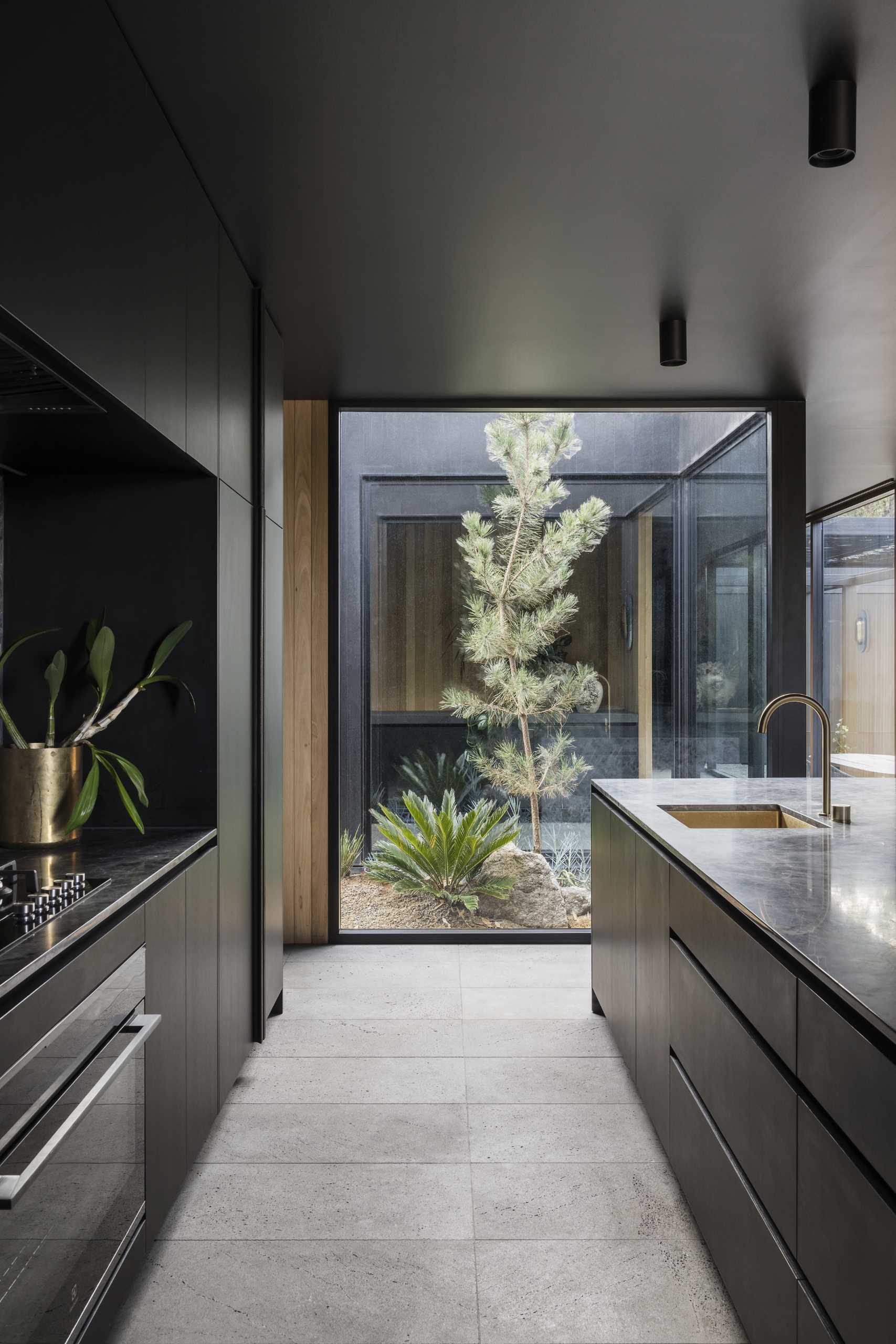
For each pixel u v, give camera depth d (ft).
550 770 15.89
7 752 7.70
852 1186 4.30
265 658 11.00
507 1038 11.38
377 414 15.83
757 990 5.72
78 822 7.63
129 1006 6.15
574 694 15.93
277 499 11.75
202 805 8.90
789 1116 5.14
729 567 15.89
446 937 15.52
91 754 8.71
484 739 15.89
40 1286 4.74
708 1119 6.87
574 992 13.05
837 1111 4.50
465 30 6.27
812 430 17.37
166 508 8.94
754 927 5.90
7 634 8.90
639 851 9.38
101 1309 5.58
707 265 10.08
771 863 7.11
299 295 10.94
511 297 10.98
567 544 15.92
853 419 16.62
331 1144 8.82
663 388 14.85
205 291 8.54
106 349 6.04
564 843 15.88
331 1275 6.89
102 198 5.97
